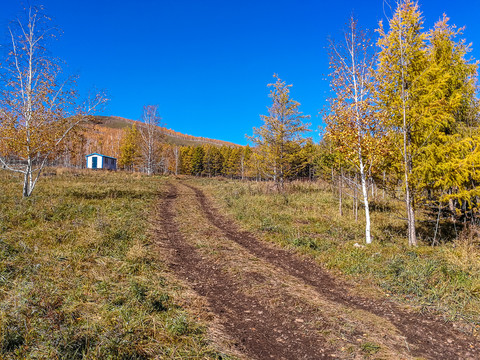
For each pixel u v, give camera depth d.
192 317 4.69
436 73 10.02
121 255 7.41
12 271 5.57
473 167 9.65
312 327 4.64
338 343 4.21
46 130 13.98
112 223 10.24
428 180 10.04
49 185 18.23
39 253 6.72
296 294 5.89
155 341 3.79
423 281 6.32
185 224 12.23
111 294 5.10
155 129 42.56
